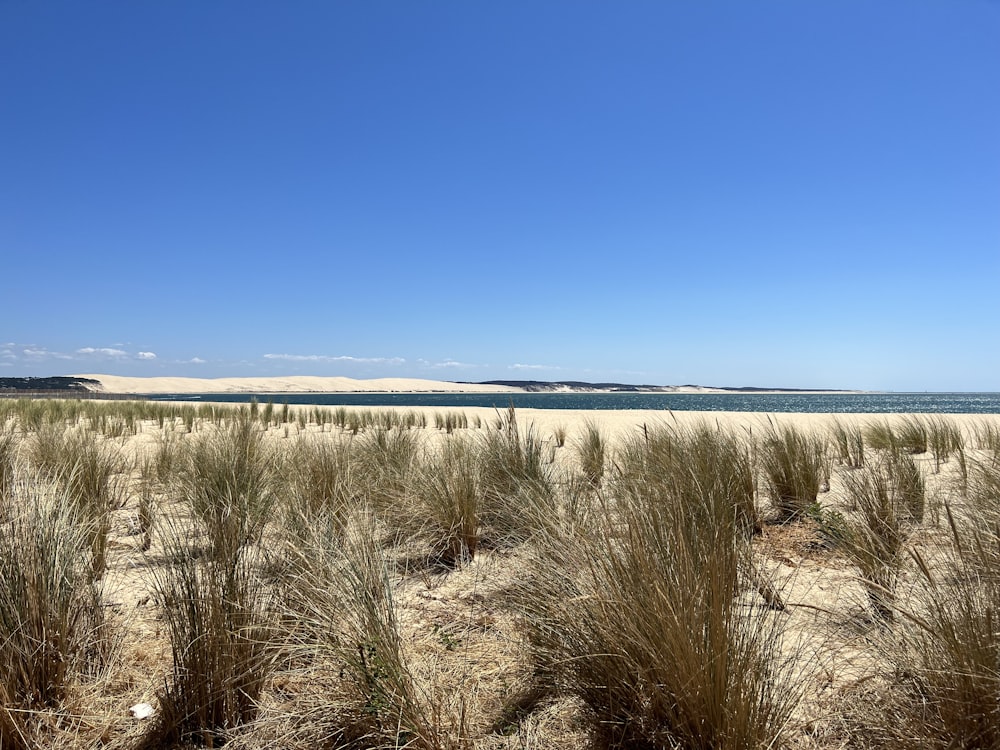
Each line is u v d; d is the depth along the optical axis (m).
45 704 2.05
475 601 3.03
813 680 2.08
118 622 2.66
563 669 2.13
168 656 2.42
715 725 1.69
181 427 14.04
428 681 2.16
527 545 3.08
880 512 3.64
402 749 1.77
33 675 2.03
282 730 1.98
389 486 4.69
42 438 6.87
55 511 2.83
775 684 1.94
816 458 5.68
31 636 2.10
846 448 7.23
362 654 1.96
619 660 1.96
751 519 4.14
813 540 3.89
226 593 2.27
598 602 2.08
